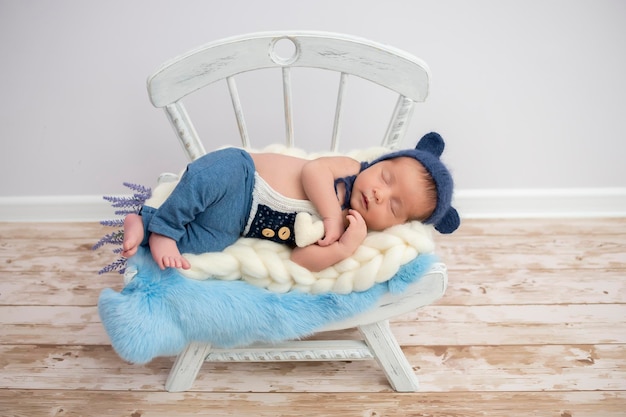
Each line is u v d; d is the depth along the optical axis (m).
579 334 1.62
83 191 2.06
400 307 1.31
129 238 1.21
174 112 1.48
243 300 1.24
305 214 1.31
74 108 1.89
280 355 1.39
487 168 2.04
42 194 2.06
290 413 1.40
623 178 2.05
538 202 2.09
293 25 1.78
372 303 1.27
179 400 1.43
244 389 1.46
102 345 1.59
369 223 1.34
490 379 1.49
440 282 1.27
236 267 1.27
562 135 1.97
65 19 1.75
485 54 1.83
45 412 1.40
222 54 1.43
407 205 1.32
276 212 1.34
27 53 1.80
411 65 1.44
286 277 1.26
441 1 1.75
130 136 1.95
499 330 1.64
